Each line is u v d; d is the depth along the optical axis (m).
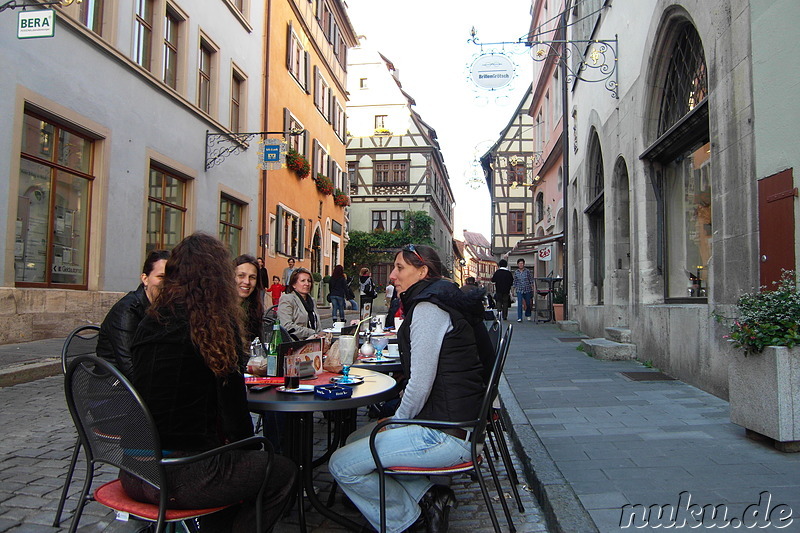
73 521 2.27
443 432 2.68
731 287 5.16
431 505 2.75
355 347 3.95
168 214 12.95
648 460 3.65
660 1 6.81
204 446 2.15
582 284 13.51
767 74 4.51
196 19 13.73
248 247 17.27
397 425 2.80
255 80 17.72
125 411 2.04
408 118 40.44
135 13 11.26
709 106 5.58
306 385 2.96
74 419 2.32
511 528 2.93
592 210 12.30
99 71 10.05
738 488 3.11
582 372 7.29
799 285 4.05
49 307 8.84
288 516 3.25
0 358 7.16
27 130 8.68
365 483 2.69
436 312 2.74
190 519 2.33
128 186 10.98
